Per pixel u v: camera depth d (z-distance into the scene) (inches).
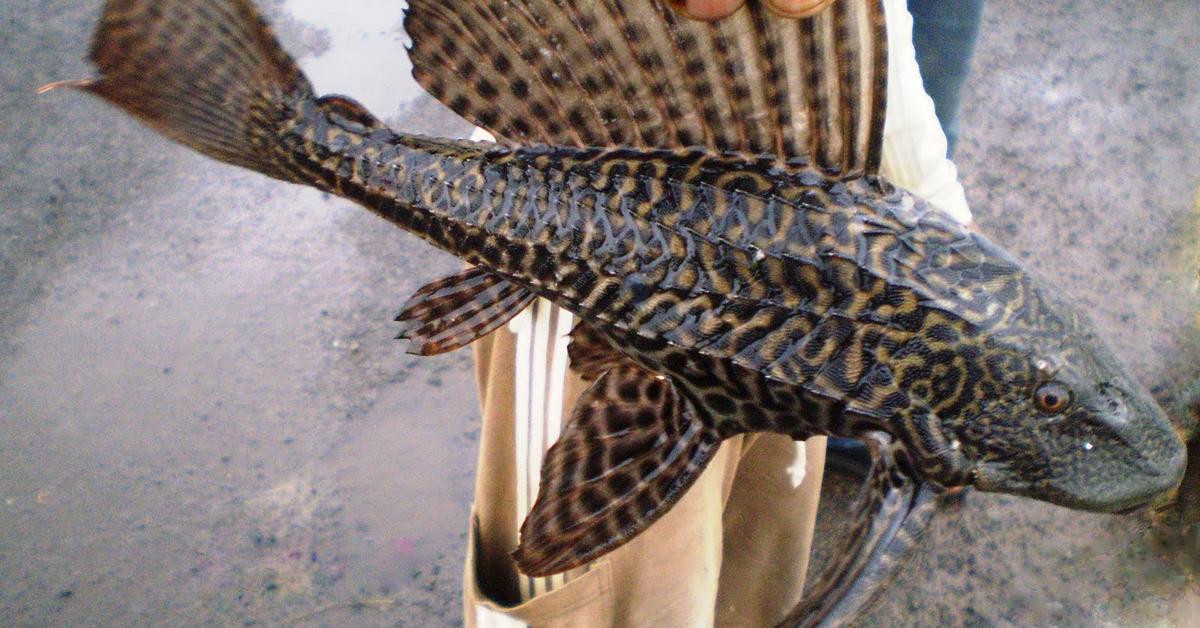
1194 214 53.7
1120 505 22.5
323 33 63.8
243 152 24.4
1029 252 52.7
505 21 22.4
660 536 27.5
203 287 54.3
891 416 22.2
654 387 24.5
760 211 22.4
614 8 21.6
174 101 23.6
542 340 27.9
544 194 23.5
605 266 23.1
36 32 66.5
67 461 47.7
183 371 50.9
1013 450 22.1
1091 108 58.7
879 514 22.5
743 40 21.2
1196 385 45.7
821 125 21.8
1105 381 22.3
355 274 54.7
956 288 21.9
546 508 24.2
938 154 26.7
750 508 32.6
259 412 49.5
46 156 60.2
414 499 46.7
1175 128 57.5
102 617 43.1
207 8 23.1
